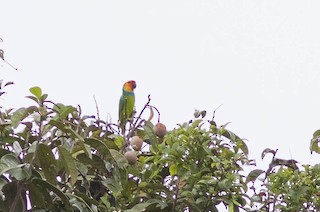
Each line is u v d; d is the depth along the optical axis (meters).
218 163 11.21
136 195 11.41
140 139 11.75
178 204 11.21
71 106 9.27
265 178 12.05
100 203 10.20
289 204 11.83
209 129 11.64
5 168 8.54
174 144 11.29
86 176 10.07
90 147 9.81
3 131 10.02
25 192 9.31
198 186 11.11
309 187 11.94
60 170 10.00
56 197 9.41
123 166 10.15
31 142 9.95
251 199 11.54
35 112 9.08
